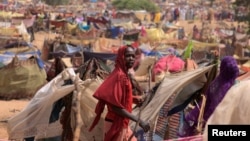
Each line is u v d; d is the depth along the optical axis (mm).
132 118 6141
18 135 8016
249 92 2756
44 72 18984
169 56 13844
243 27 72125
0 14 53188
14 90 18234
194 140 5691
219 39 50594
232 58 6855
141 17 76125
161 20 79750
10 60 19953
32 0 107188
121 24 56531
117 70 6211
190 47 21234
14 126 8016
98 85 7656
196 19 94062
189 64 13227
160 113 8523
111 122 6301
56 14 65250
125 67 6211
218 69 8102
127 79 6191
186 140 5754
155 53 25156
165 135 8375
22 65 18281
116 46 34062
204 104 6910
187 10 97375
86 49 29141
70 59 19875
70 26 40781
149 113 7379
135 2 112625
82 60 19578
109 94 6105
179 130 8172
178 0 144500
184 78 7699
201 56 26016
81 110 7703
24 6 88938
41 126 7977
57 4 118938
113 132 6258
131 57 6195
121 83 6125
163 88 7672
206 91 7258
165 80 7969
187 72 8008
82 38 34156
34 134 8000
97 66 9367
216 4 134375
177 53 26250
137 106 8047
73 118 7496
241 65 23656
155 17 76312
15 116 8055
